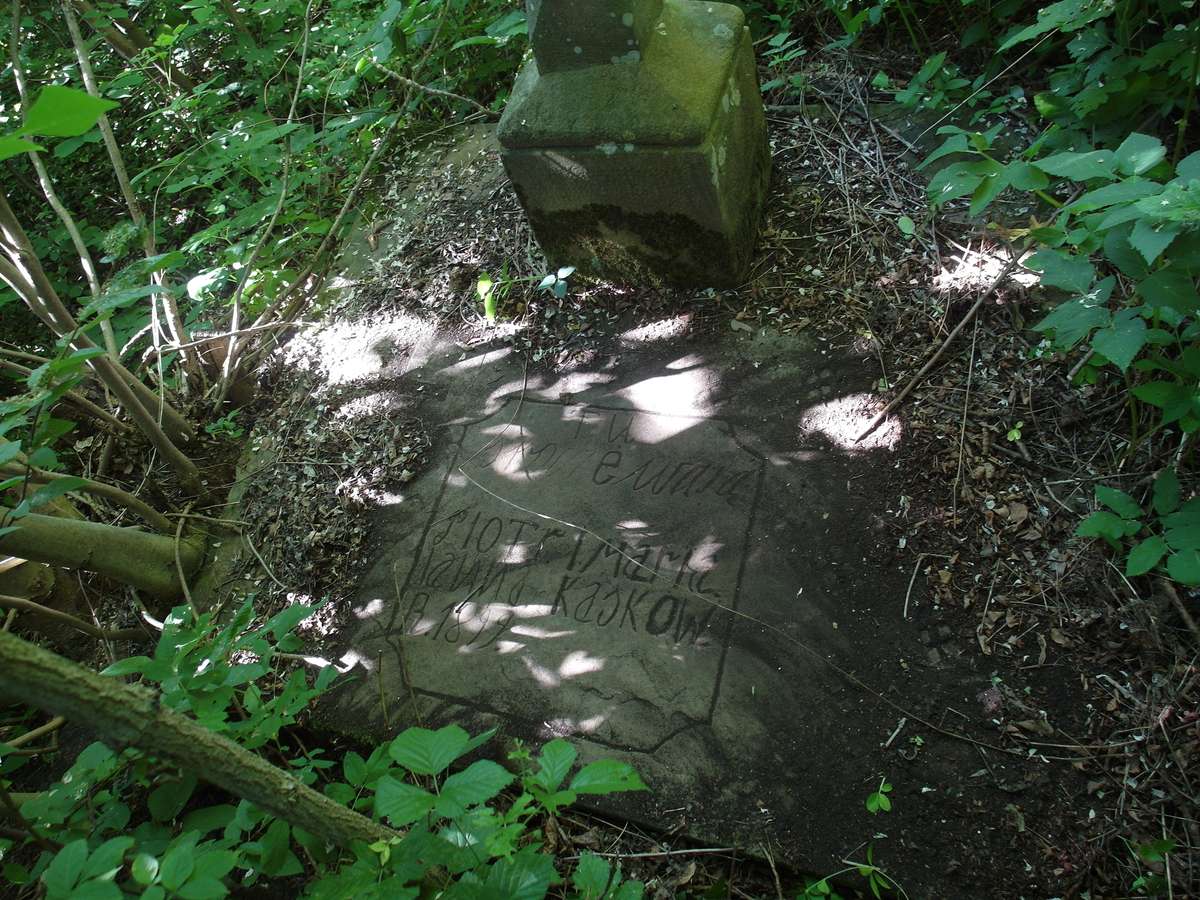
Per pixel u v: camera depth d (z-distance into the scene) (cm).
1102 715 205
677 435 274
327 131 398
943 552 235
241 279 346
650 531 259
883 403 262
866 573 236
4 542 249
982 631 222
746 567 245
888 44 361
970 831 198
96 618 296
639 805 218
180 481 316
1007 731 207
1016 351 262
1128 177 188
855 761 212
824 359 276
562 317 313
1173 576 192
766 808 211
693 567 249
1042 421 249
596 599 252
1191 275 187
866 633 228
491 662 249
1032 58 324
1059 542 230
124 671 194
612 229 294
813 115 343
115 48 434
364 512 291
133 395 283
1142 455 235
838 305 286
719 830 211
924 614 227
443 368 317
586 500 270
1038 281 270
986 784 202
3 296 303
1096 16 241
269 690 260
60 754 269
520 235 340
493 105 396
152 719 129
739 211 288
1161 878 184
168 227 449
